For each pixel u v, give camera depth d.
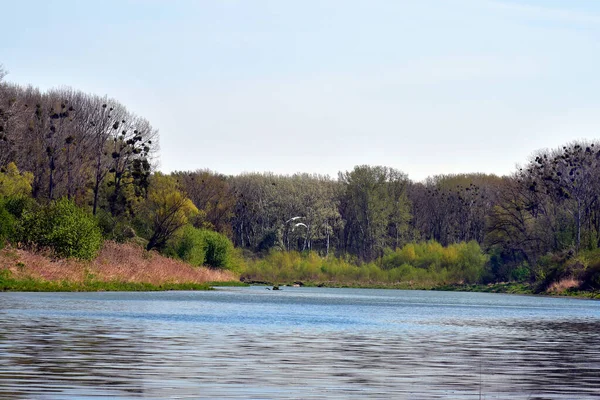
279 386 33.19
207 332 57.75
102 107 178.50
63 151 175.12
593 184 191.25
